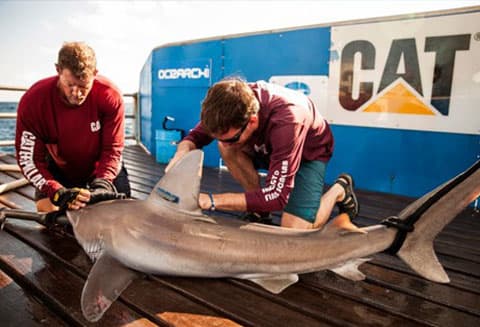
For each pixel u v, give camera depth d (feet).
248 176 8.93
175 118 19.84
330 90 14.51
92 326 4.82
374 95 13.52
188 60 18.66
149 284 5.99
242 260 5.80
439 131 12.41
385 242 5.92
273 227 6.14
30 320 4.98
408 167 13.19
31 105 7.48
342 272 6.06
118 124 8.46
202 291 5.79
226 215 10.16
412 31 12.39
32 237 7.84
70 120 7.95
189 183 6.07
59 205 6.91
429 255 5.87
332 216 10.41
